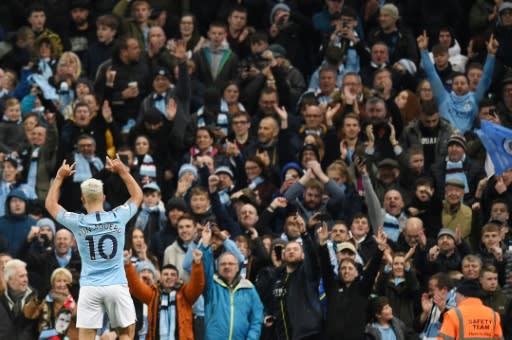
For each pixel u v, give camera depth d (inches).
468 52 2477.9
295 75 2385.6
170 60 2370.8
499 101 2375.7
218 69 2404.0
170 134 2199.8
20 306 1897.1
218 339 1847.9
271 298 1884.8
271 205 2010.3
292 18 2507.4
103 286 1628.9
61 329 1872.5
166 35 2529.5
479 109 2295.8
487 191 2075.5
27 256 2000.5
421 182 2085.4
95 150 2193.7
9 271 1899.6
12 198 2073.1
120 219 1641.2
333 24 2484.0
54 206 1640.0
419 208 2084.2
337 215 2043.6
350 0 2568.9
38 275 1988.2
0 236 2033.7
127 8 2546.8
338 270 1870.1
